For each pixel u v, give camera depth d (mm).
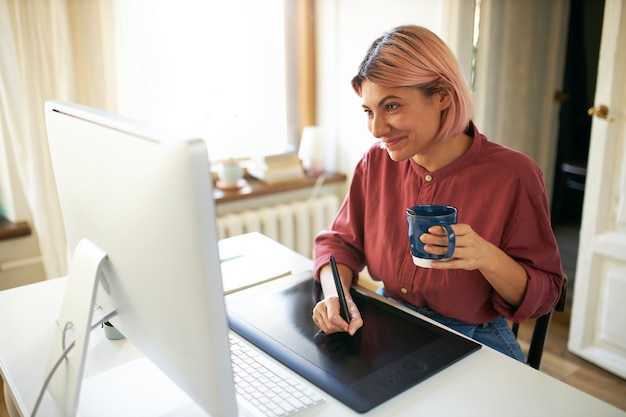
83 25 2133
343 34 2766
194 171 588
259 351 1018
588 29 3789
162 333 731
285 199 2791
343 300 1075
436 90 1094
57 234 2174
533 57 2994
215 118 2609
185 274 638
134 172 669
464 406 857
